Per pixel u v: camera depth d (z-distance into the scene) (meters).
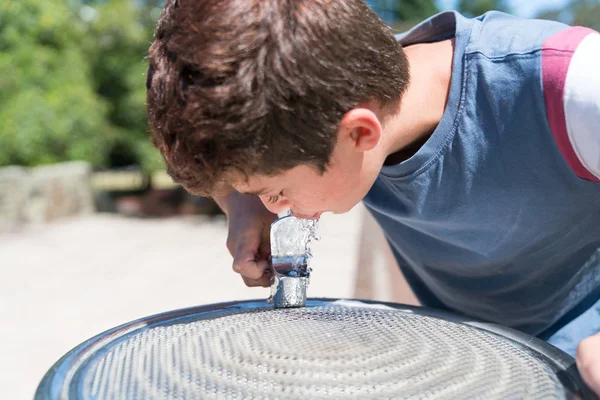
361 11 0.79
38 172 7.43
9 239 6.23
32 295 4.23
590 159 0.86
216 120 0.70
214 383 0.62
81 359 0.71
